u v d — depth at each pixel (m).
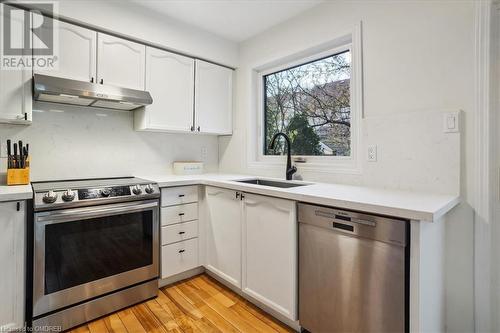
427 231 1.17
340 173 2.01
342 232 1.32
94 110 2.28
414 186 1.61
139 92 2.15
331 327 1.38
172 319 1.74
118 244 1.83
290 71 2.59
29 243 1.53
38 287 1.52
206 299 1.98
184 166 2.74
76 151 2.19
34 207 1.49
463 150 1.44
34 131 2.00
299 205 1.52
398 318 1.13
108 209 1.75
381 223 1.17
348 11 1.96
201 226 2.32
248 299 1.95
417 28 1.61
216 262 2.19
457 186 1.44
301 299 1.53
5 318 1.41
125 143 2.46
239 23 2.49
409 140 1.63
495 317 1.37
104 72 2.03
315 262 1.45
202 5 2.20
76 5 1.89
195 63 2.61
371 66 1.83
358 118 1.90
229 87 2.92
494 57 1.36
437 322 1.33
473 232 1.41
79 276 1.67
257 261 1.80
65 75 1.86
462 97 1.44
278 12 2.29
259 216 1.77
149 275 1.98
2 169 1.85
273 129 2.76
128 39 2.17
